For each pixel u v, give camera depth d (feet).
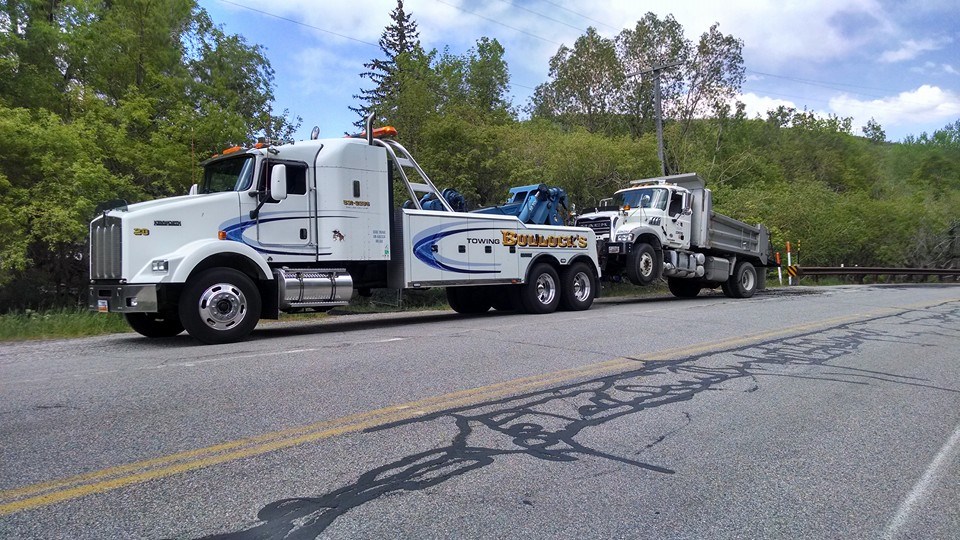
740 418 17.67
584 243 49.21
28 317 39.86
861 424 17.40
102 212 31.04
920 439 16.20
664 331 34.04
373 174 37.24
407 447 14.64
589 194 82.33
